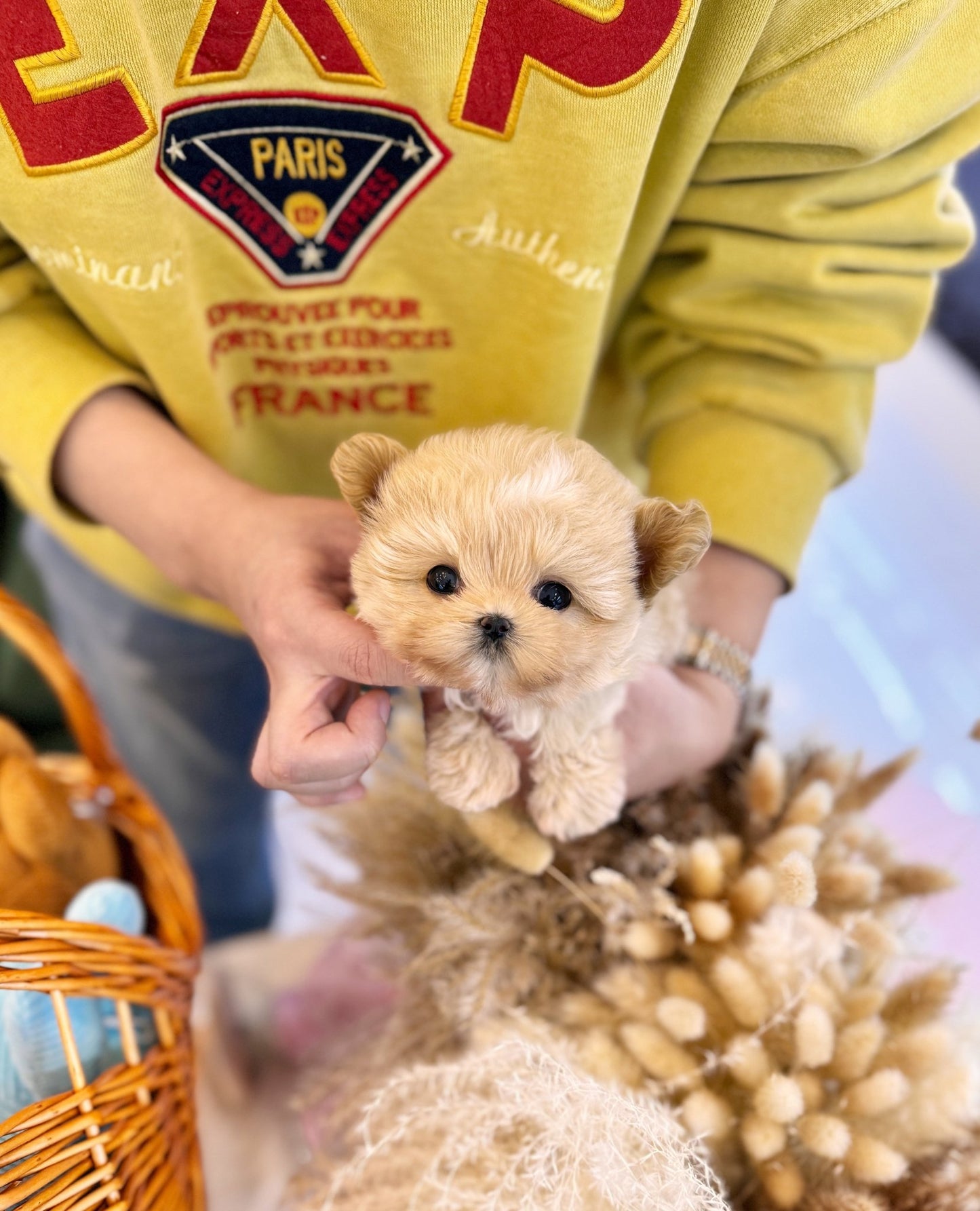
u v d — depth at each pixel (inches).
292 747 10.9
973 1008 12.5
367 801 14.0
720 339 14.1
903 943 12.1
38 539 20.6
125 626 20.1
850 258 13.2
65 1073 12.5
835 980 11.8
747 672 13.8
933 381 33.2
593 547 9.0
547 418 15.0
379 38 11.2
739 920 12.0
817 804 12.3
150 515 13.7
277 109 11.9
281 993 21.9
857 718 26.7
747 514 13.9
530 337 14.0
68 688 16.3
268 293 13.9
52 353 14.2
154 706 21.7
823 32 11.2
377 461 9.9
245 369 15.2
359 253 13.4
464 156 12.2
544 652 8.9
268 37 11.2
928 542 30.5
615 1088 10.4
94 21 10.8
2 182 12.2
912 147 12.7
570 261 12.9
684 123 12.0
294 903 28.7
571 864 12.7
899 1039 11.2
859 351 13.7
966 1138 11.2
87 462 14.2
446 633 8.9
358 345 14.7
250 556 12.5
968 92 11.8
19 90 11.2
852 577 30.1
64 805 15.9
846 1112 11.0
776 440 14.2
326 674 11.4
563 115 11.5
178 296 13.3
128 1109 11.9
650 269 14.9
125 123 11.5
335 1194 12.1
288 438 16.4
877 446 32.9
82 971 11.7
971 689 26.9
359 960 20.0
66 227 12.4
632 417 17.5
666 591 11.9
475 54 11.2
